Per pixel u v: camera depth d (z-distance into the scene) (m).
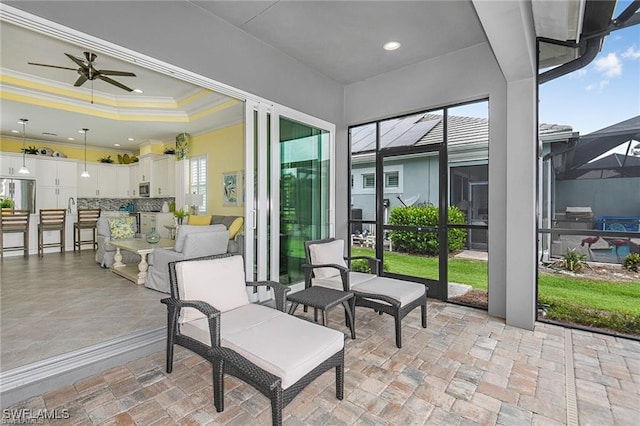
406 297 2.65
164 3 2.49
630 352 2.44
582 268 3.07
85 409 1.76
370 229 4.44
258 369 1.53
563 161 3.11
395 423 1.66
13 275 4.82
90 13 2.10
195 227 3.81
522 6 1.99
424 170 3.92
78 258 6.30
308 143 4.04
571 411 1.75
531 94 2.86
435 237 3.84
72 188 7.67
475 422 1.67
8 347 2.41
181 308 2.03
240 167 5.91
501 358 2.35
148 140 7.73
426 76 3.72
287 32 3.15
